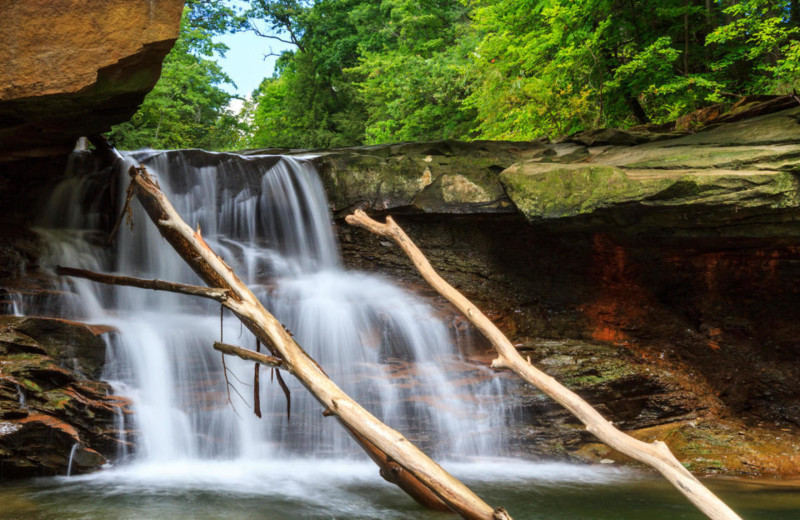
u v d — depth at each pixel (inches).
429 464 89.7
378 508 223.5
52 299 329.1
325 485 261.6
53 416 267.4
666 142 434.9
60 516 201.9
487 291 442.9
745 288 424.8
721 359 411.8
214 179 440.5
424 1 1219.2
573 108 674.2
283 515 210.2
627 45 684.1
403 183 444.5
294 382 326.6
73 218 408.5
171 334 325.7
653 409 374.3
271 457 318.7
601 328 432.1
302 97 1585.9
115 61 216.8
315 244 450.0
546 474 309.3
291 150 505.7
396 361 366.6
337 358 368.5
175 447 302.2
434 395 344.5
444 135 1103.0
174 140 1184.2
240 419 316.5
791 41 561.0
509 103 728.3
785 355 406.9
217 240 435.2
